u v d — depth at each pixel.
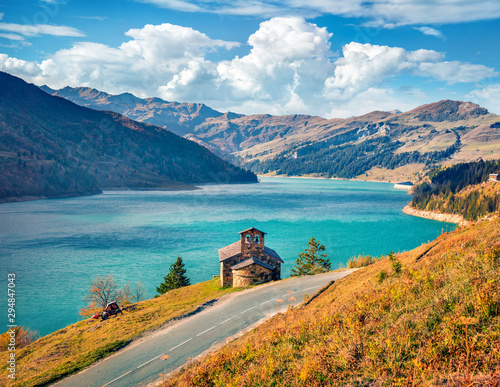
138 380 24.53
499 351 10.02
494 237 24.39
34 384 25.56
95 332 38.47
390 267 32.19
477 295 13.14
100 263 111.00
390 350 12.38
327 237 150.75
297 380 13.37
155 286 89.19
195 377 18.75
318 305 30.92
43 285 89.94
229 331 33.03
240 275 54.50
